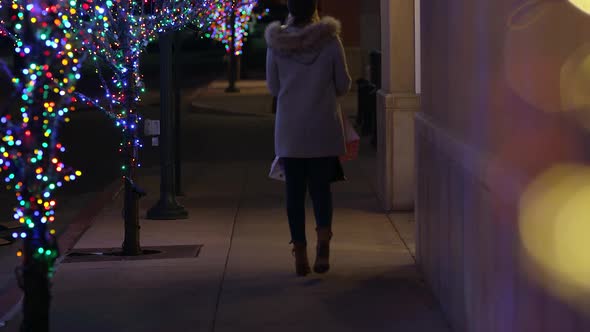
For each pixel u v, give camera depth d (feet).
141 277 28.35
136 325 23.39
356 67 110.32
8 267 33.22
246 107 95.45
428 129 25.86
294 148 26.99
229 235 35.22
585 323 12.08
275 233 35.32
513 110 15.58
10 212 44.24
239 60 131.64
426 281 26.81
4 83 107.14
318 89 27.07
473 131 19.22
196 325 23.26
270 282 27.40
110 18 30.73
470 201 19.45
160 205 39.04
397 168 39.19
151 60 176.24
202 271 28.99
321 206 27.55
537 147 14.14
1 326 23.89
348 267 29.17
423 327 22.70
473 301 19.31
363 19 94.53
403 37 39.06
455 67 21.57
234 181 49.47
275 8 136.46
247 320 23.61
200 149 66.23
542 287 13.89
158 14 36.55
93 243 34.37
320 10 110.93
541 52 13.99
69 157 63.31
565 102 12.91
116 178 54.70
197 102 100.94
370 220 37.50
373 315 23.81
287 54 27.20
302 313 24.14
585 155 12.07
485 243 17.84
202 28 46.93
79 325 23.48
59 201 47.39
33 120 19.08
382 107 40.29
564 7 13.03
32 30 18.75
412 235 34.32
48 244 19.71
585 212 12.12
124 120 32.04
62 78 20.20
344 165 53.98
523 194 14.75
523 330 14.98
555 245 13.23
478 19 18.63
